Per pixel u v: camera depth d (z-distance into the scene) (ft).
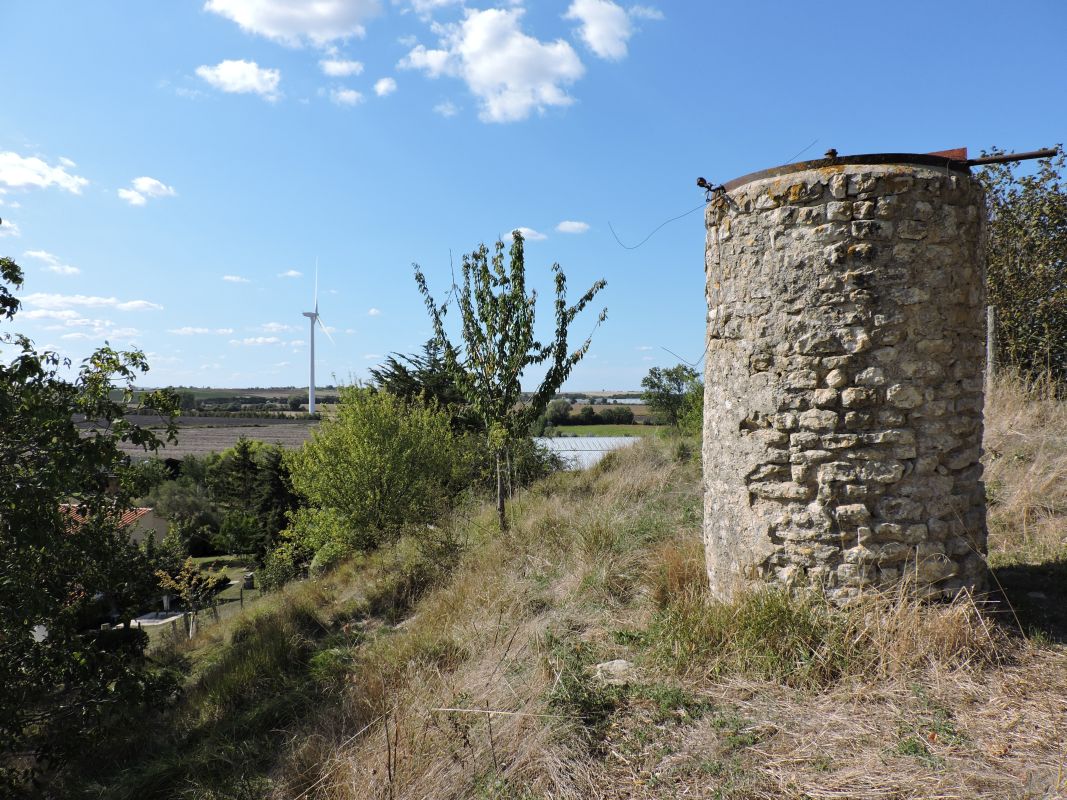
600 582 18.43
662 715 11.14
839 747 9.61
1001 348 32.94
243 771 14.17
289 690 18.84
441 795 10.07
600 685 12.39
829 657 11.60
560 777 9.83
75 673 23.57
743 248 13.82
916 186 12.44
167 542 51.42
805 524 12.98
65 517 22.98
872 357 12.57
